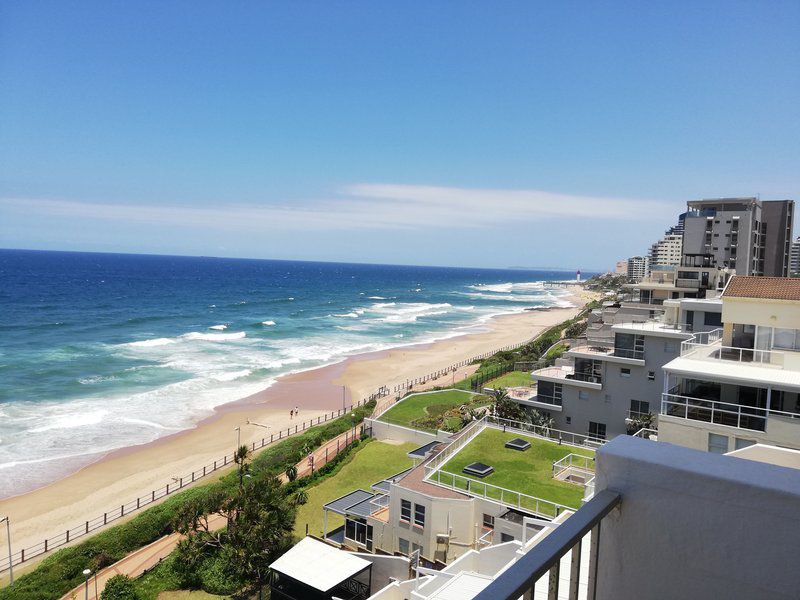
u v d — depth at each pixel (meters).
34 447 50.34
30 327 116.12
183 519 31.55
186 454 49.97
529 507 25.00
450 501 25.97
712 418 20.12
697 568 3.49
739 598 3.35
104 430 55.28
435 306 196.38
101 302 168.88
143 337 108.19
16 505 40.03
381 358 95.69
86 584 27.88
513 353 86.81
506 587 2.91
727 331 24.64
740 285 24.89
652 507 3.62
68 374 75.69
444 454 30.84
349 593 25.64
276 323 135.38
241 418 60.81
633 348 38.12
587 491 19.62
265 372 82.50
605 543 3.86
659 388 37.25
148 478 44.81
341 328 131.38
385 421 53.34
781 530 3.20
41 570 30.61
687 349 25.23
